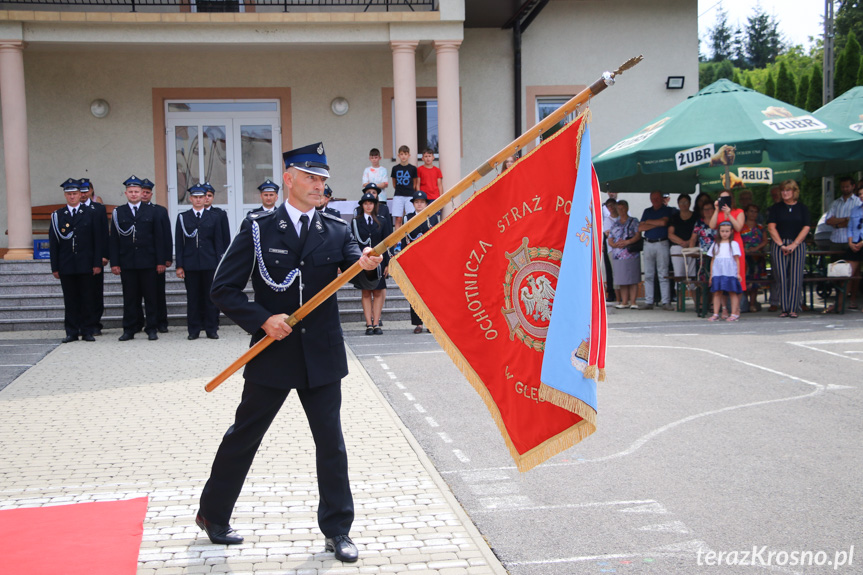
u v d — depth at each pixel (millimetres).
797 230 12320
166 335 11789
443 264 3965
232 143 16312
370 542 4145
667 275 13977
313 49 15461
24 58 15586
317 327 4004
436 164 16625
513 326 3855
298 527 4355
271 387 3955
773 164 15086
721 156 12133
